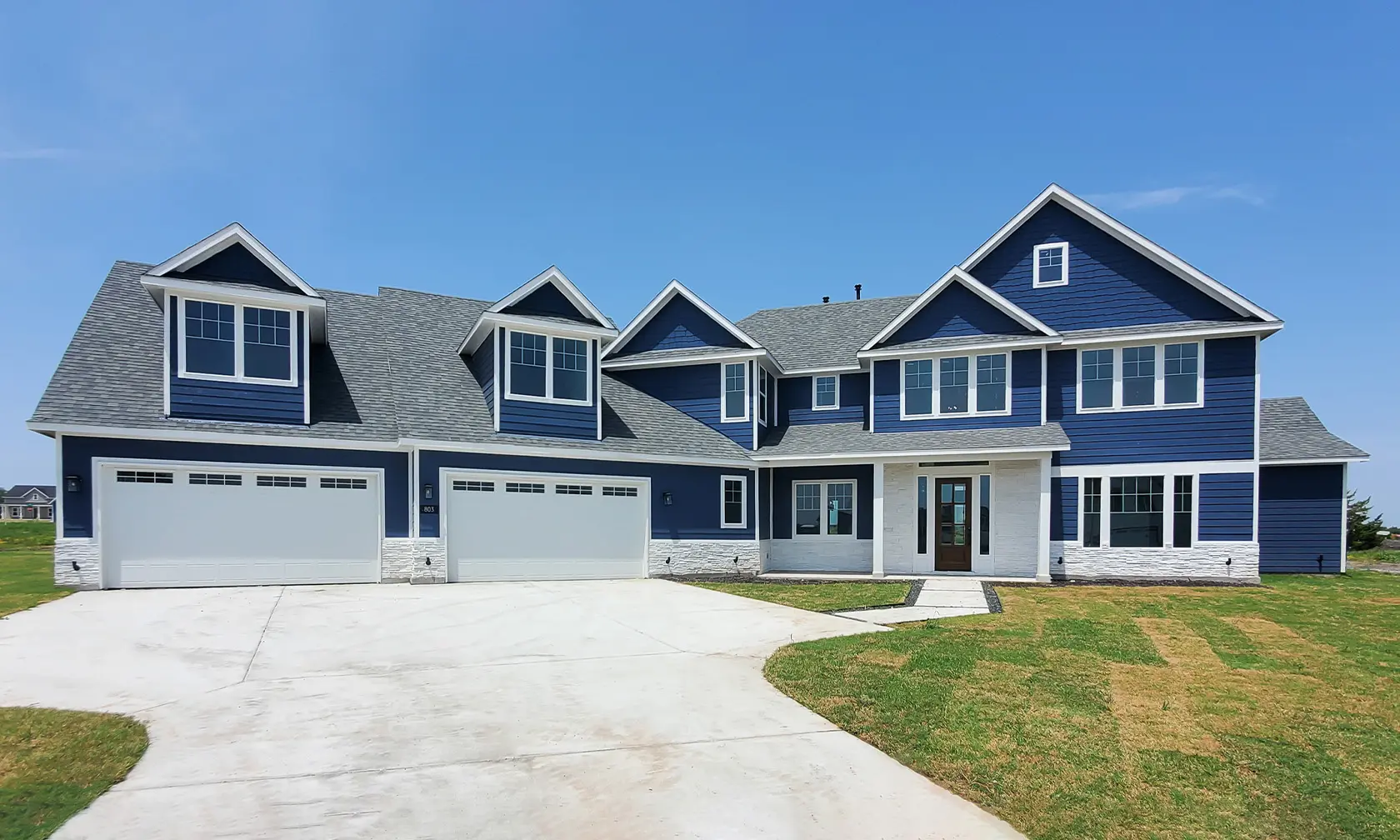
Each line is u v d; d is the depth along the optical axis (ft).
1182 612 42.47
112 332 54.34
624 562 61.57
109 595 44.75
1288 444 67.41
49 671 27.89
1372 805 17.38
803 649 31.81
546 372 60.64
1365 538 99.04
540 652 31.91
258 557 50.90
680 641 34.37
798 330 81.56
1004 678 27.25
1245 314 59.06
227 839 15.26
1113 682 27.04
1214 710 23.90
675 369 72.79
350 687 26.37
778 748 20.53
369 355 63.98
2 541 111.75
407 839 15.28
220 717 22.94
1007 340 62.08
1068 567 61.62
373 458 54.29
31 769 18.89
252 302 51.72
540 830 15.70
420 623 38.11
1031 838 15.80
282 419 52.60
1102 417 61.87
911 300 82.38
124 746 20.42
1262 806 17.34
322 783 17.98
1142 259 62.23
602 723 22.47
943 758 19.90
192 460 49.32
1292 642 33.96
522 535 57.82
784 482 71.36
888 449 62.54
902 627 37.47
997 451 58.90
